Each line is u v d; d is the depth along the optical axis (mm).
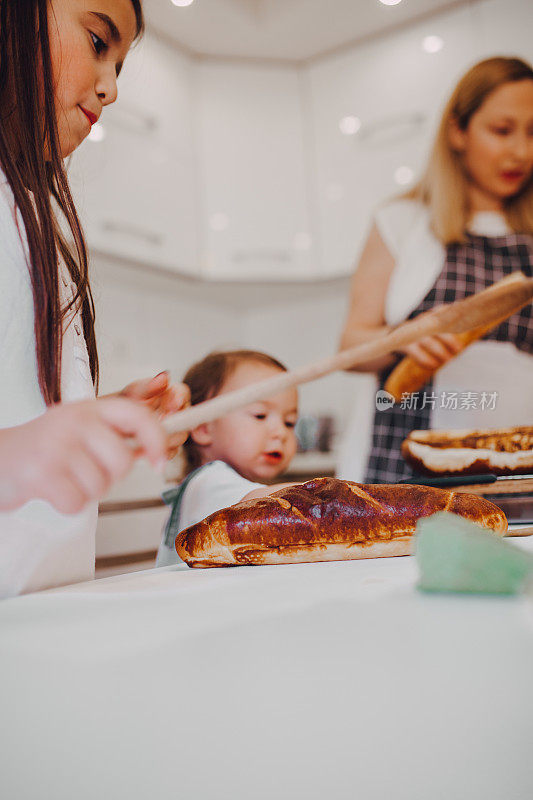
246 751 172
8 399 429
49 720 182
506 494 565
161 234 2084
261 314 2727
